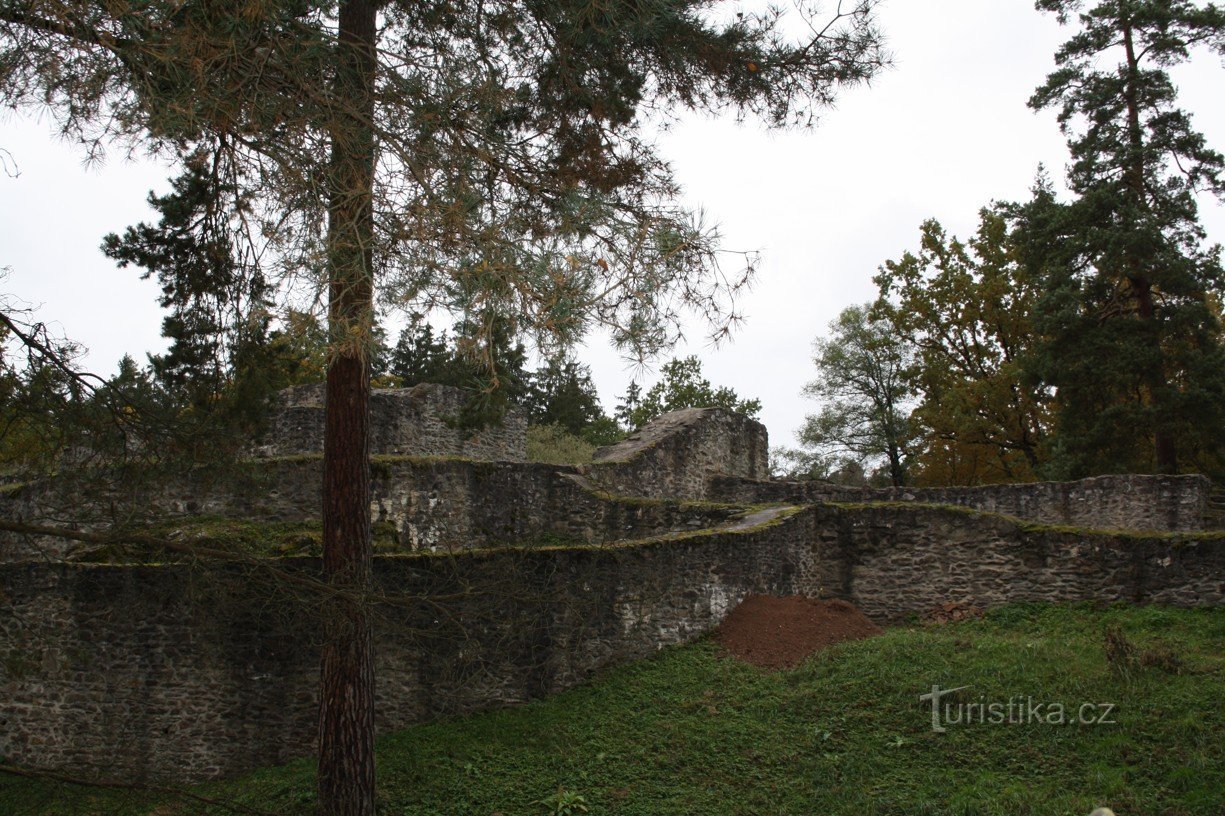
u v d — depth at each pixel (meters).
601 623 14.42
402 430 22.73
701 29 11.38
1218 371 24.33
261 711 13.45
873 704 12.62
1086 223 25.78
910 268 33.97
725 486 23.80
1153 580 15.05
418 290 8.85
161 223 11.50
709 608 15.23
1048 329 25.69
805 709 12.80
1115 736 11.18
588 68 11.53
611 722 13.09
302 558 13.74
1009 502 21.64
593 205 10.12
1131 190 25.86
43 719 13.55
